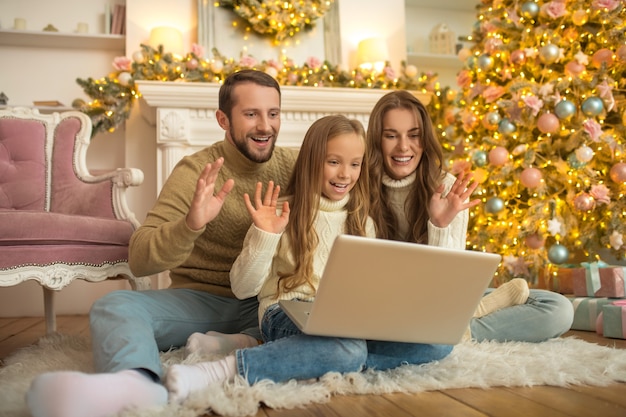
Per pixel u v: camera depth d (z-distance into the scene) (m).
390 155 1.63
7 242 1.74
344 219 1.44
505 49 2.88
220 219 1.60
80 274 1.87
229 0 3.35
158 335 1.39
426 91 3.33
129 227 2.05
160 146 3.05
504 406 0.99
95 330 1.14
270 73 3.14
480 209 2.88
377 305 1.06
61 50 3.48
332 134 1.38
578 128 2.65
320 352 1.12
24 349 1.66
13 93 3.41
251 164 1.64
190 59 3.07
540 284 2.77
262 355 1.10
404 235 1.66
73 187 2.32
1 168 2.35
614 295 2.07
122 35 3.37
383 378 1.16
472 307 1.13
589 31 2.84
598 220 2.68
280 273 1.36
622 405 0.98
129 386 0.94
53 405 0.85
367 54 3.44
